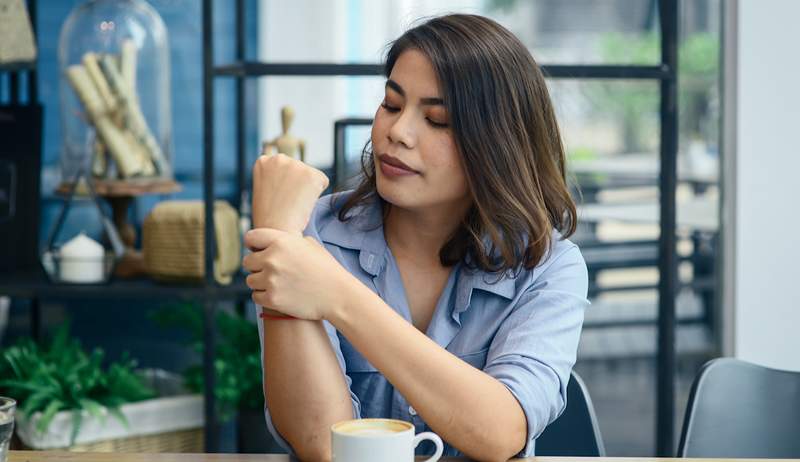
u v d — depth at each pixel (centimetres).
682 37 400
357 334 128
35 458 130
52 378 264
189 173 393
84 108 276
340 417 133
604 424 390
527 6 458
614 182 445
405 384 127
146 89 282
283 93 407
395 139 141
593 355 465
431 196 143
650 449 365
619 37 458
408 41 143
